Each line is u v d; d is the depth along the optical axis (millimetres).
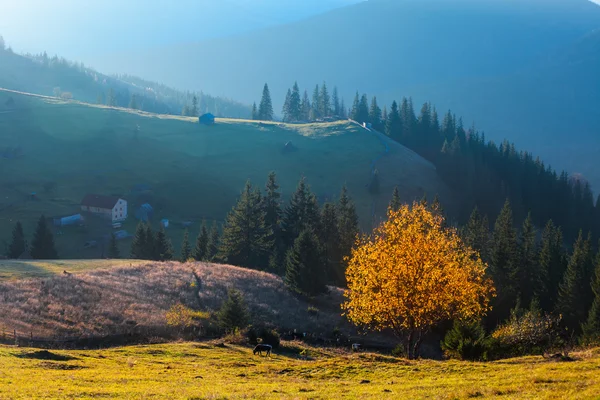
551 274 82875
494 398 18328
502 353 37406
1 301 48781
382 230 39656
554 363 27312
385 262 37062
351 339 58281
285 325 59281
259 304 63688
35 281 56438
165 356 36625
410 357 38000
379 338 59562
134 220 151875
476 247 96375
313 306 70250
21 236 111250
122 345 45125
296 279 72750
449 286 36438
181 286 64500
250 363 35031
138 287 61312
